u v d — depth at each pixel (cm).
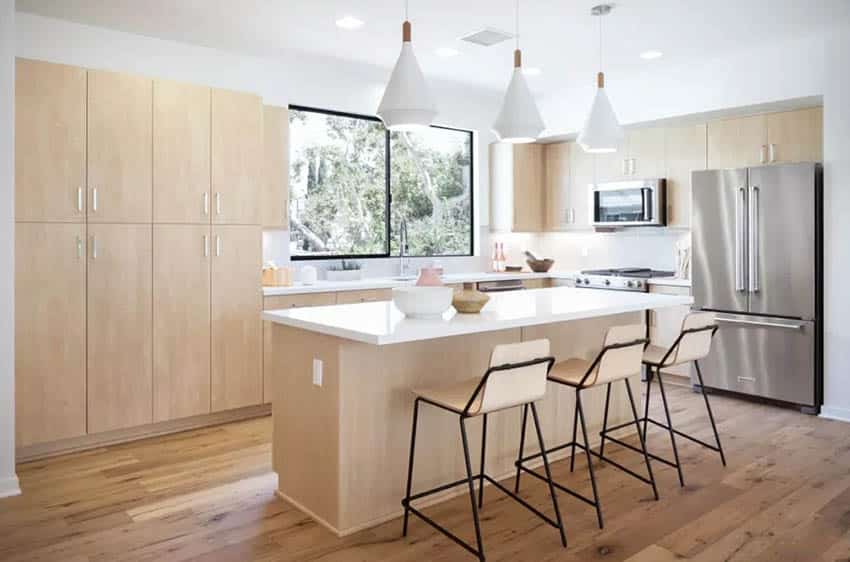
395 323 263
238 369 434
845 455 361
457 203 648
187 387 411
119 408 385
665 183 562
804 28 418
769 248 464
